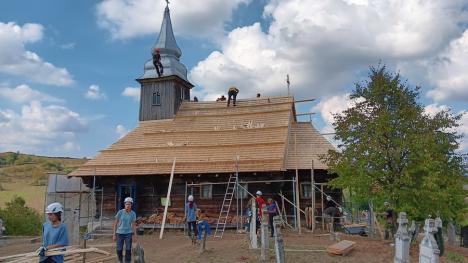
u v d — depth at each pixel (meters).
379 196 17.47
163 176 30.11
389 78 18.06
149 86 36.69
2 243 27.12
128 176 30.41
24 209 37.09
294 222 26.59
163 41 38.47
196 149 30.72
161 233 25.70
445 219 19.62
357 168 17.75
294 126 32.12
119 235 12.88
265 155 28.50
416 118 17.28
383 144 17.56
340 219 26.19
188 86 38.84
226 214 28.80
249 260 14.68
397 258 11.80
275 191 28.36
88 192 32.25
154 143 32.44
